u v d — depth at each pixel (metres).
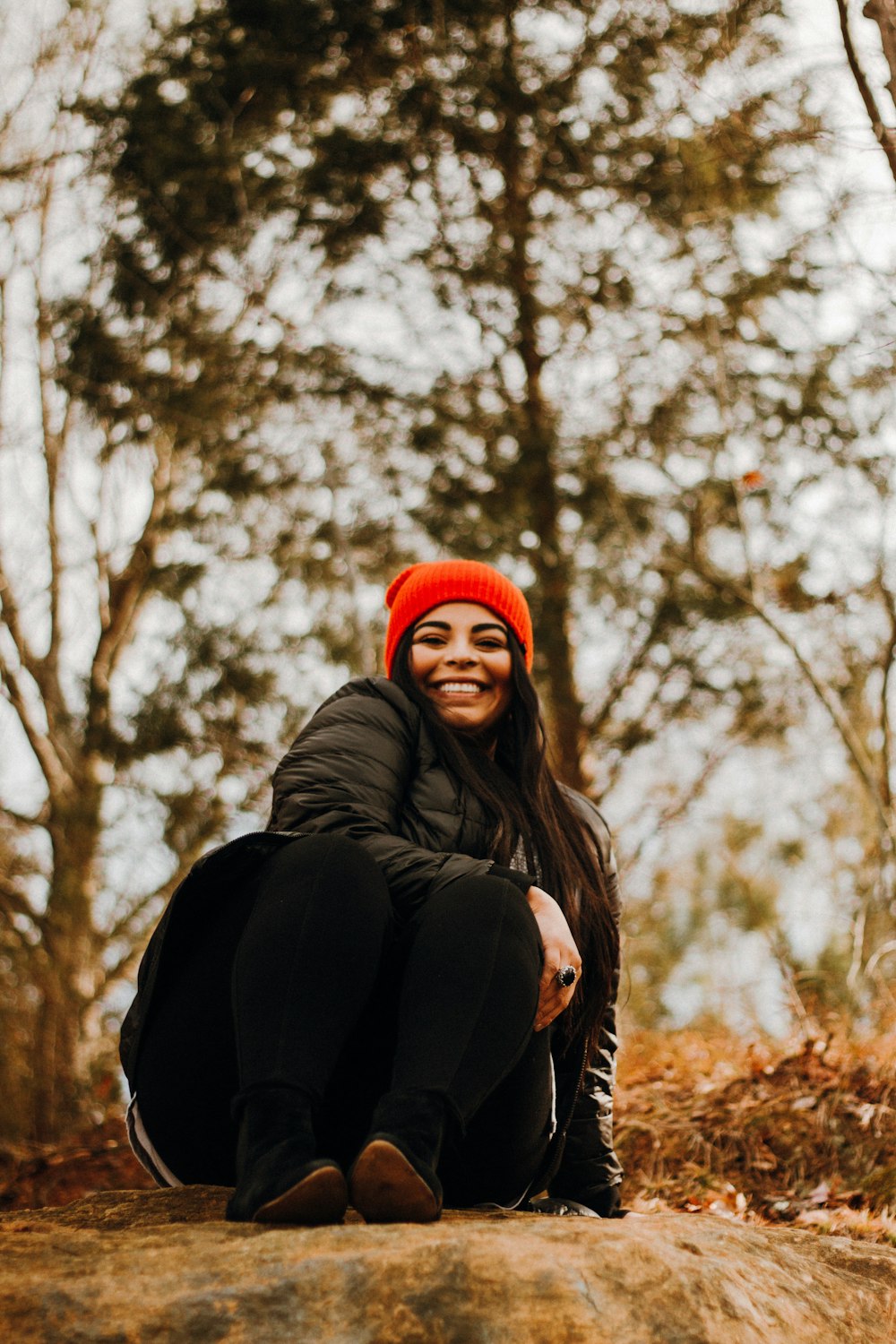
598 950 2.34
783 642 8.27
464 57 8.43
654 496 8.81
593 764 9.20
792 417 8.35
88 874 11.38
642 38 7.62
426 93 8.51
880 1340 1.80
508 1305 1.49
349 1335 1.44
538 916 2.03
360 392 8.98
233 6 8.54
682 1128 4.20
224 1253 1.55
